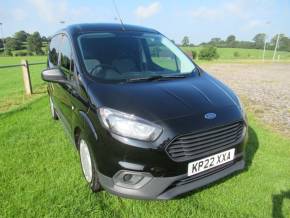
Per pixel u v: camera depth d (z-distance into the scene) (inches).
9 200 111.8
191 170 96.7
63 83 138.3
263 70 859.4
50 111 240.2
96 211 105.9
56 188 120.3
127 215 104.5
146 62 136.8
